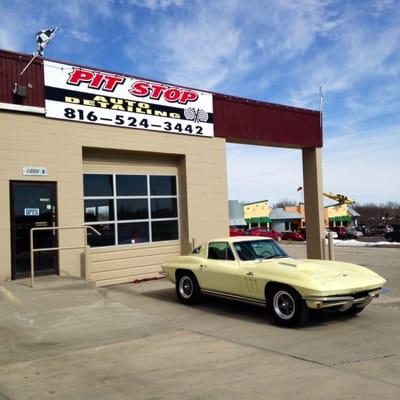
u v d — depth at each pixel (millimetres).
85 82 11633
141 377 4973
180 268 9695
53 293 8820
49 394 4516
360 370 5109
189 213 13797
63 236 10969
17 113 10469
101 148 11992
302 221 67688
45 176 10773
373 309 8852
